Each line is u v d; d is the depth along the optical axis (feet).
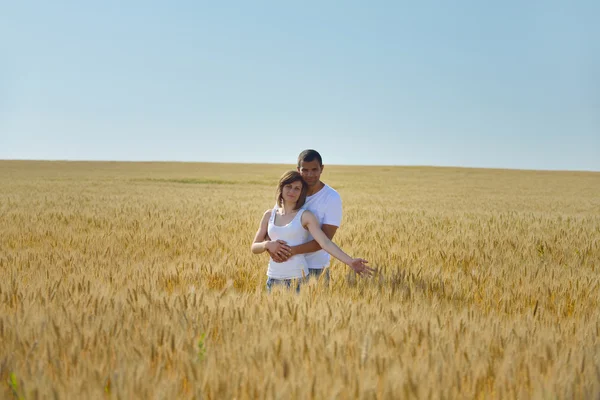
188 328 10.53
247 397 7.50
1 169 254.47
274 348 9.20
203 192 103.96
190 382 7.96
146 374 7.91
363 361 8.68
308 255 17.89
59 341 9.39
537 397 7.40
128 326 10.74
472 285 17.19
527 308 14.07
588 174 304.30
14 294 13.32
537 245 28.04
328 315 11.71
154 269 18.94
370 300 14.42
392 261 22.15
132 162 364.79
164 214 47.19
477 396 7.88
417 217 48.98
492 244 28.89
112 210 50.55
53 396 7.22
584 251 26.53
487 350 9.45
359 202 83.30
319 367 8.36
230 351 9.20
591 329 11.53
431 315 12.27
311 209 17.53
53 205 57.77
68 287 14.42
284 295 13.66
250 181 176.76
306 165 17.01
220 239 29.60
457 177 252.42
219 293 14.16
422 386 7.69
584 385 7.90
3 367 8.21
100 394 7.41
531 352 9.35
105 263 21.30
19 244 27.71
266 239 18.15
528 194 132.67
